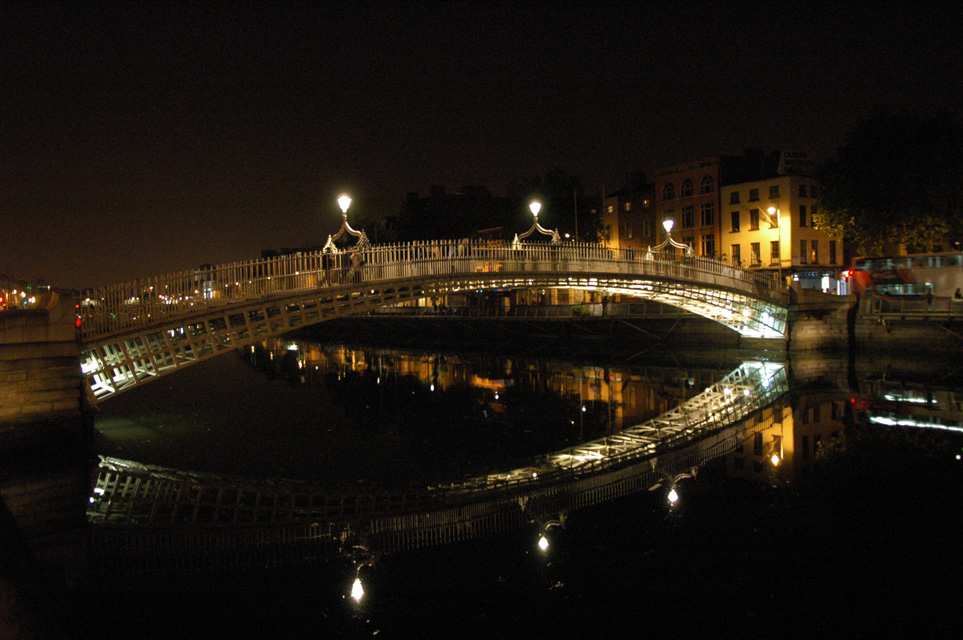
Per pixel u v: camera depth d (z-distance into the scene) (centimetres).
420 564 1073
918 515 1260
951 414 2345
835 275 5512
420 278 2614
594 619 871
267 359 5106
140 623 860
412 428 2238
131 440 2072
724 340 4456
